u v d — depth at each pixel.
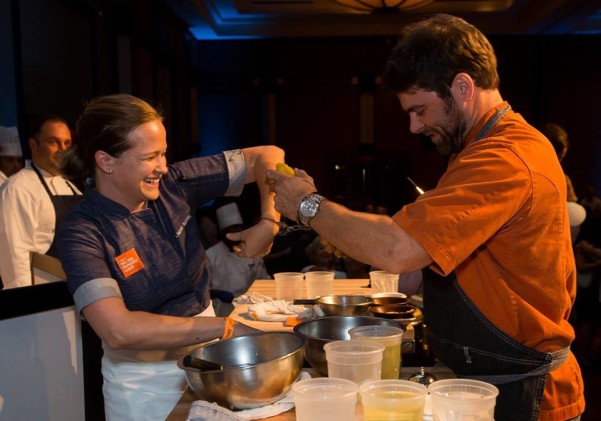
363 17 10.27
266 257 5.68
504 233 1.29
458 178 1.27
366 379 1.25
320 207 1.36
